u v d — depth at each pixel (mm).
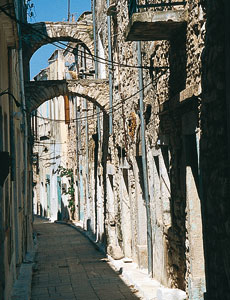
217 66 4965
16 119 11234
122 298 9633
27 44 18047
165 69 8664
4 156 6652
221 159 4957
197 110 6605
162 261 9898
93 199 21234
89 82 16453
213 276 5422
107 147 16703
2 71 8227
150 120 10281
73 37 18750
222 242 5023
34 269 13398
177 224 8352
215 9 4965
